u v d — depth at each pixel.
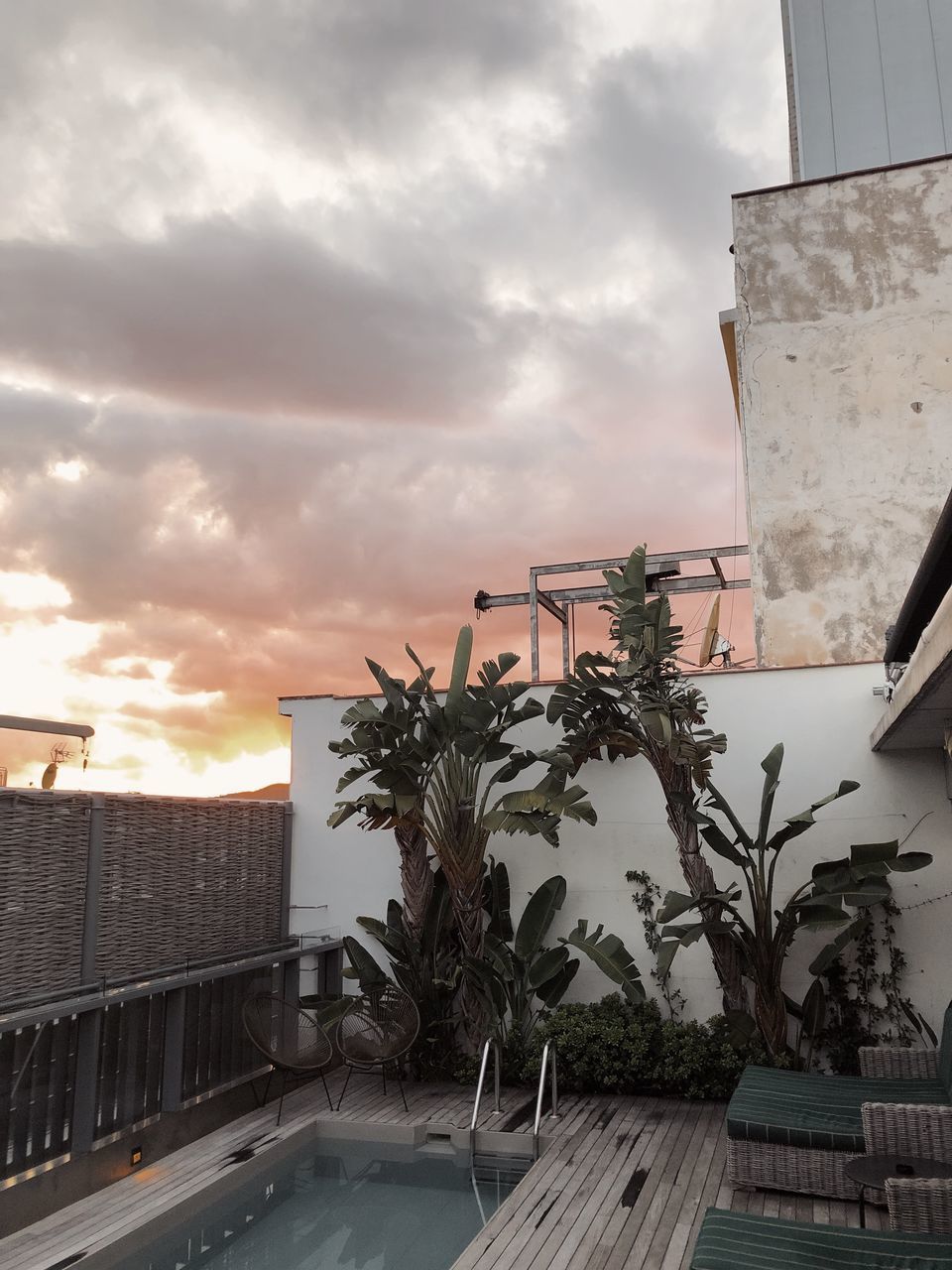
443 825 7.57
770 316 10.41
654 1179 5.34
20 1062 4.97
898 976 7.15
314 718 9.32
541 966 7.53
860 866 6.56
